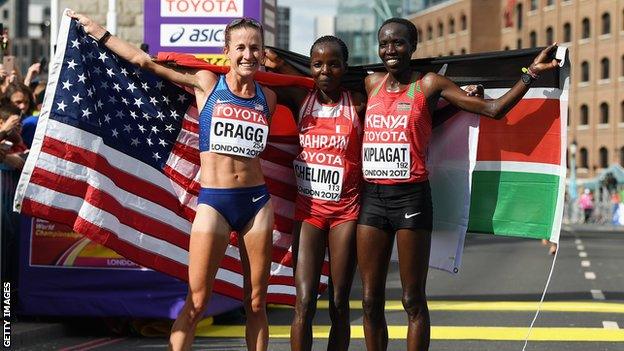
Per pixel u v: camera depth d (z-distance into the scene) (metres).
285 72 7.16
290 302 7.38
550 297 13.43
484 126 7.00
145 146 7.04
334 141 6.46
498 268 18.55
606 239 30.84
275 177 7.13
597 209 55.69
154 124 7.03
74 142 6.79
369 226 6.37
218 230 6.30
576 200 57.91
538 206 6.92
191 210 7.17
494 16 91.44
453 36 95.94
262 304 6.49
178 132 7.08
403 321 10.82
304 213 6.54
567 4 78.44
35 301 9.64
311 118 6.52
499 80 6.91
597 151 74.69
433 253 6.97
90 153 6.84
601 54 74.56
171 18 12.69
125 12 15.14
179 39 12.70
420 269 6.36
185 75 6.43
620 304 12.49
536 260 20.62
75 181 6.80
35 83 11.74
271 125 7.04
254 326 6.53
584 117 76.56
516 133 6.93
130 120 6.98
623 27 72.25
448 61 6.91
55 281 9.63
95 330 10.11
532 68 6.15
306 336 6.43
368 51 136.62
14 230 9.83
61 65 6.75
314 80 6.56
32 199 6.71
